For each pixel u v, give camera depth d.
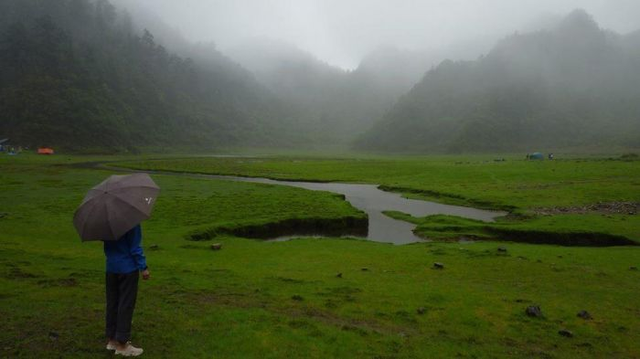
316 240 29.83
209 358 9.52
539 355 11.11
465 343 11.62
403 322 13.00
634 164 87.06
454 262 22.34
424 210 48.06
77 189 56.53
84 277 15.98
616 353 11.48
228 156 181.25
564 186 60.66
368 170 96.38
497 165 96.69
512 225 36.66
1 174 75.88
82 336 10.12
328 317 13.00
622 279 19.20
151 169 98.56
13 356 8.99
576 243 32.84
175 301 13.51
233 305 13.45
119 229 8.36
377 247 27.02
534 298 16.05
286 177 83.31
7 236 26.22
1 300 12.61
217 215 39.72
